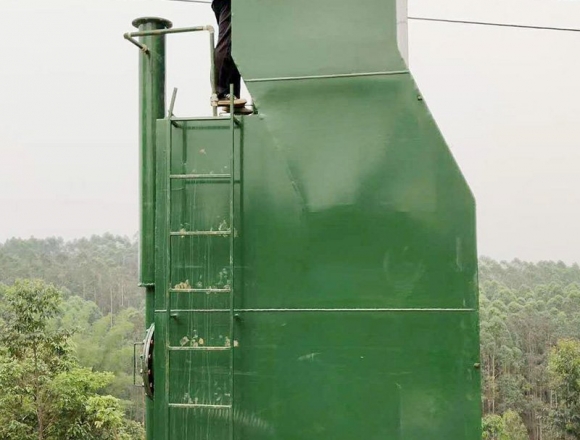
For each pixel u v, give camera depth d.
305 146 4.09
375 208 3.98
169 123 4.20
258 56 4.18
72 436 17.27
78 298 57.00
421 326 3.88
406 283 3.91
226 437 4.02
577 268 97.12
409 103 4.00
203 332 4.12
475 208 3.88
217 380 4.07
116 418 17.39
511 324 66.81
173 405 4.07
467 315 3.83
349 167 4.03
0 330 16.42
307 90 4.11
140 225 5.06
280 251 4.06
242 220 4.11
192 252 4.18
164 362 4.14
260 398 4.01
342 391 3.93
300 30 4.16
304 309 4.01
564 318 67.44
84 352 37.25
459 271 3.86
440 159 3.94
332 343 3.96
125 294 73.44
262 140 4.13
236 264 4.10
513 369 60.25
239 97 4.81
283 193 4.09
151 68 5.21
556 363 46.25
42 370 16.59
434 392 3.83
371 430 3.88
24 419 17.17
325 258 4.01
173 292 4.16
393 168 3.98
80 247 88.81
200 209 4.19
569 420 45.25
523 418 56.94
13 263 76.06
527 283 93.81
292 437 3.96
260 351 4.04
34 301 16.59
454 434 3.79
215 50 4.70
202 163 4.20
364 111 4.04
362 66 4.07
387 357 3.90
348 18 4.12
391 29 4.08
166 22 5.27
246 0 4.22
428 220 3.92
